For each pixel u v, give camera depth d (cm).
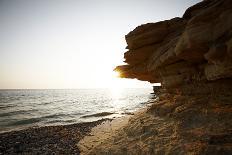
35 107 5738
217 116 694
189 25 714
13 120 3300
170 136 733
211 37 631
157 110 1038
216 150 532
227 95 753
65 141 1567
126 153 793
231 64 604
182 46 747
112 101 8356
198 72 910
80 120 3200
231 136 559
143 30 1182
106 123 2259
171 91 1138
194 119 756
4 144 1585
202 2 940
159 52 1087
